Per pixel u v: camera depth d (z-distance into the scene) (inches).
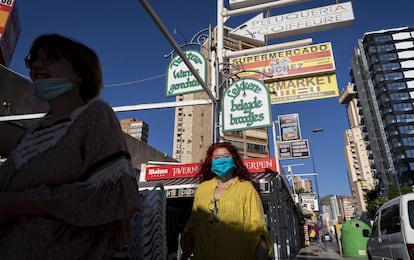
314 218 1771.7
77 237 37.9
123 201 40.6
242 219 86.7
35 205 35.5
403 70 3895.2
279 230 393.1
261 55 325.4
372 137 3922.2
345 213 5684.1
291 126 788.6
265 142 2475.4
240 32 349.7
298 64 310.5
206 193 98.7
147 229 119.6
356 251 663.1
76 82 50.1
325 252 894.4
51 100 48.0
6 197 35.4
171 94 250.8
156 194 131.5
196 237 92.9
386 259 265.4
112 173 40.8
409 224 223.6
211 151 109.8
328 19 321.7
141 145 540.7
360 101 4274.1
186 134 3398.1
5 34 428.5
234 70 323.9
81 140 42.1
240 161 104.3
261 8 349.4
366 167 4987.7
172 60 261.7
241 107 243.9
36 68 49.2
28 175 39.2
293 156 760.3
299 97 302.2
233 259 82.5
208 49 294.8
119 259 114.7
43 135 43.5
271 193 312.2
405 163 3366.1
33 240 35.7
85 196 37.2
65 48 49.9
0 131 339.9
